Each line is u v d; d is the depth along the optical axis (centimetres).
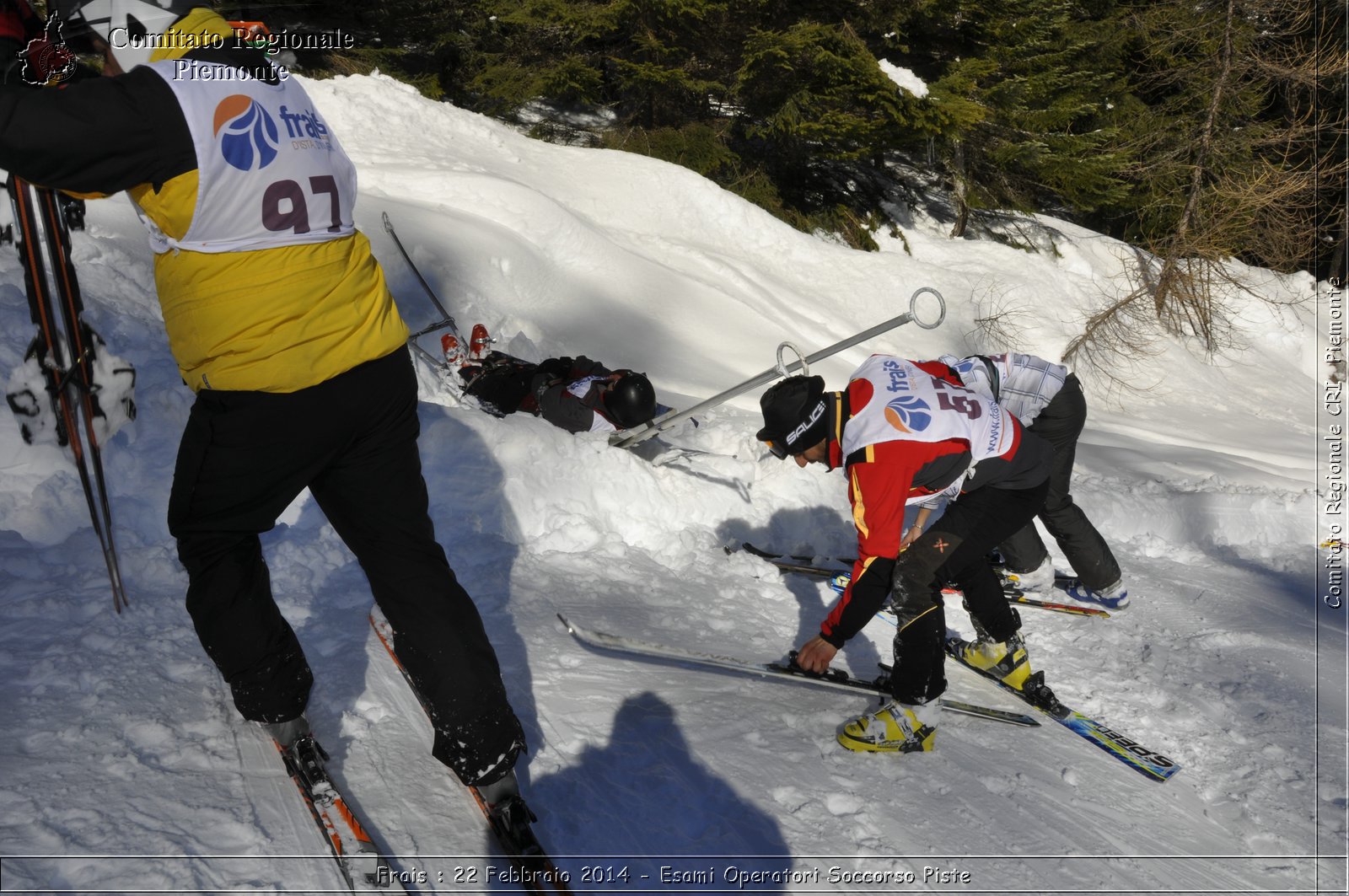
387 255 749
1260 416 1210
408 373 201
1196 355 1320
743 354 878
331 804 201
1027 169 1716
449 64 1631
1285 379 1328
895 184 1748
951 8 1541
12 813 181
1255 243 1444
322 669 256
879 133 1480
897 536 256
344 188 193
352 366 188
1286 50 1548
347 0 1511
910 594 269
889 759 266
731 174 1570
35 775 193
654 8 1416
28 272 238
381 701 246
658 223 1103
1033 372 368
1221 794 276
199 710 228
